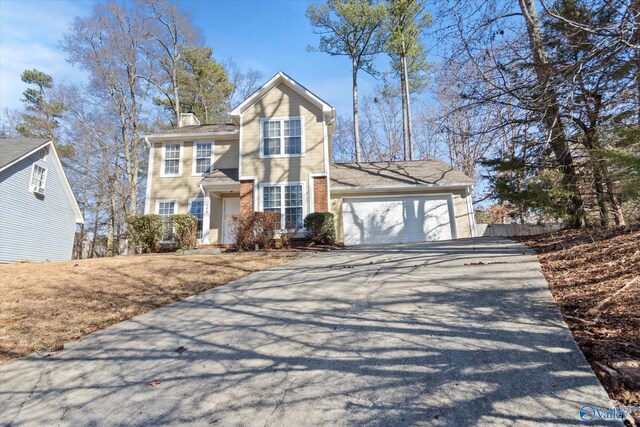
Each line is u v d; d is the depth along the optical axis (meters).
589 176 6.94
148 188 16.00
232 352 3.75
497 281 4.91
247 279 7.15
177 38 24.92
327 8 21.81
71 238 18.86
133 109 22.84
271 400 2.79
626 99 5.73
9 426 2.87
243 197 13.71
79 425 2.79
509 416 2.26
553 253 6.01
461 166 20.50
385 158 29.72
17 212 15.05
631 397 2.24
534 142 7.16
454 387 2.63
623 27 4.62
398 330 3.73
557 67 5.62
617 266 4.51
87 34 20.89
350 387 2.82
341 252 9.93
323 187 13.63
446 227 14.16
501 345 3.10
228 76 32.19
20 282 7.93
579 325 3.24
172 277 7.86
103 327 5.05
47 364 3.95
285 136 14.16
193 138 16.36
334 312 4.55
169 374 3.44
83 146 25.30
